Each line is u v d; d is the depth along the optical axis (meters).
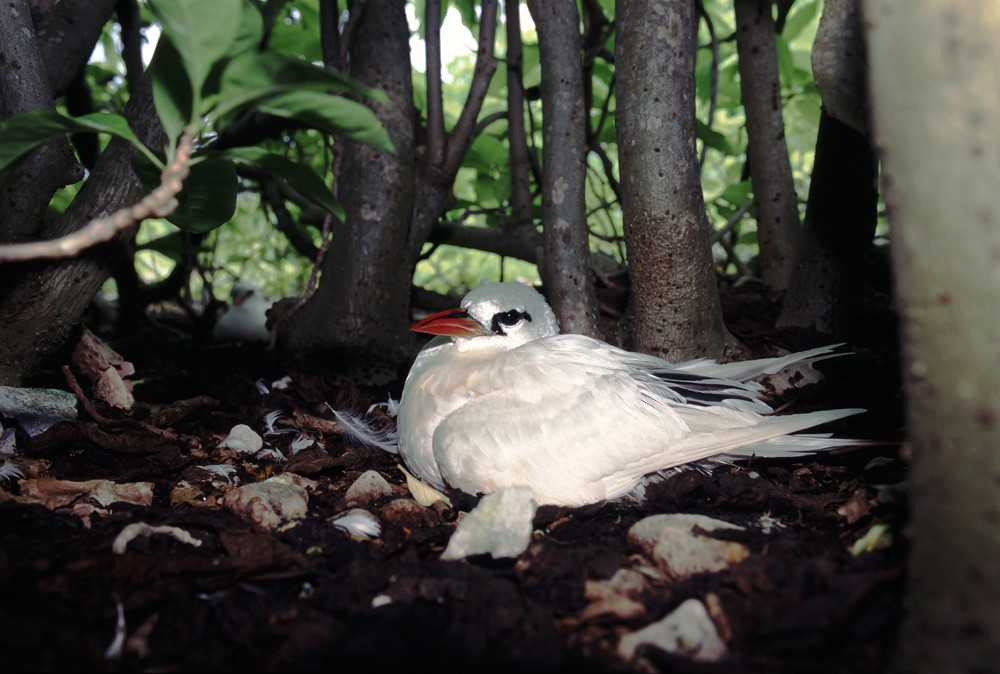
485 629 0.46
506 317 0.76
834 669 0.43
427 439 0.69
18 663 0.43
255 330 1.45
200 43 0.42
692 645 0.45
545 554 0.55
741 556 0.53
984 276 0.37
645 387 0.66
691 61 0.79
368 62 0.97
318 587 0.53
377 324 1.02
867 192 0.94
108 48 1.40
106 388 0.87
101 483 0.68
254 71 0.44
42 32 0.93
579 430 0.64
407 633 0.46
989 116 0.37
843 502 0.65
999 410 0.37
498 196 1.31
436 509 0.67
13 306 0.78
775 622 0.46
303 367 1.01
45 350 0.81
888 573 0.48
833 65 0.67
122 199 0.77
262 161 0.51
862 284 1.00
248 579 0.52
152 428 0.84
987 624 0.38
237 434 0.83
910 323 0.39
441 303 1.38
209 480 0.74
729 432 0.65
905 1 0.38
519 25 1.13
